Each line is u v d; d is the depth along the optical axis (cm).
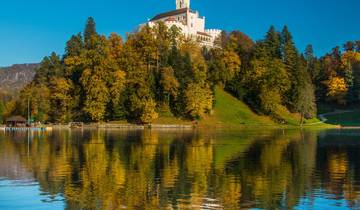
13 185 3391
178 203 2800
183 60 15788
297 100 16262
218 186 3331
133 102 14600
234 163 4669
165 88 15038
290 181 3550
